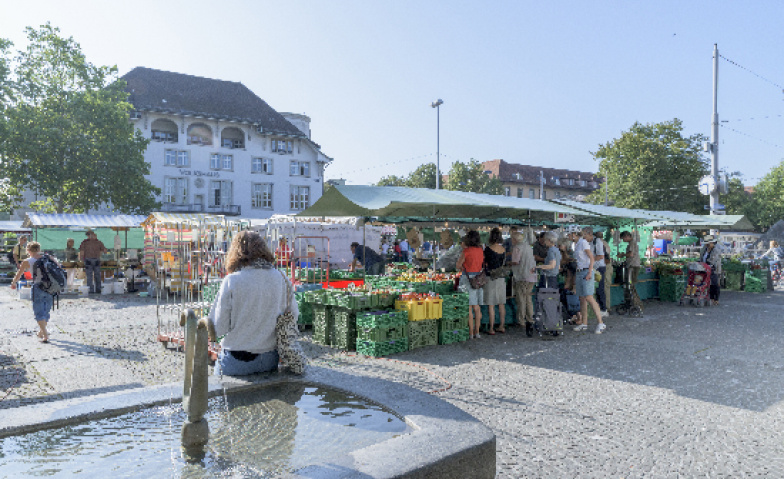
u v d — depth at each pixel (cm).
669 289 1445
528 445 434
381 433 261
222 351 360
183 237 1356
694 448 430
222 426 270
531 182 8388
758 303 1424
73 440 248
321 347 838
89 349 803
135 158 3606
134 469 217
